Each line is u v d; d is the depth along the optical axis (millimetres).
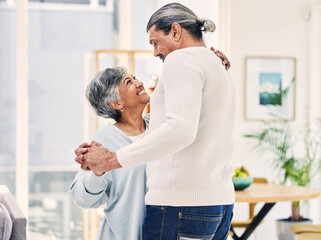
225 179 1950
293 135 5828
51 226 5496
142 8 5770
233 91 1998
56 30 5531
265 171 5762
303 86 5879
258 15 5793
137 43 5762
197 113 1781
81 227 5531
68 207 5527
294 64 5855
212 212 1890
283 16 5832
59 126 5500
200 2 5633
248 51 5781
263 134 5578
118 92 2336
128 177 2273
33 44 5477
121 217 2275
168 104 1799
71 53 5555
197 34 1993
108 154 1874
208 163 1882
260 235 5707
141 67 5449
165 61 1870
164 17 1979
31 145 5457
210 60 1905
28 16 5469
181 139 1742
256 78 5801
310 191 3934
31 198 5461
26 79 5430
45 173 5480
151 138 1766
